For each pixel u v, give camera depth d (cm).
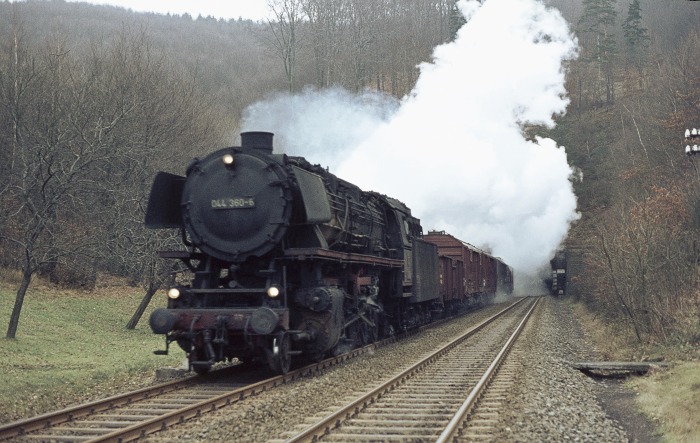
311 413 946
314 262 1367
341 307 1412
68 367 1419
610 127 6638
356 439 800
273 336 1241
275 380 1199
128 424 888
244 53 8888
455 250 3512
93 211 2577
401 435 820
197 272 1333
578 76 7925
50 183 2092
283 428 853
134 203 2467
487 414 938
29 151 2411
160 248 2369
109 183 2458
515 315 3366
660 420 1001
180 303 1290
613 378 1480
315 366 1380
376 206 1981
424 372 1365
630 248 2030
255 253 1302
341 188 1647
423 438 797
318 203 1342
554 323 2802
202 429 851
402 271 2033
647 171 3759
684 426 930
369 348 1745
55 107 2455
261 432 831
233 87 6212
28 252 1834
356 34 5847
